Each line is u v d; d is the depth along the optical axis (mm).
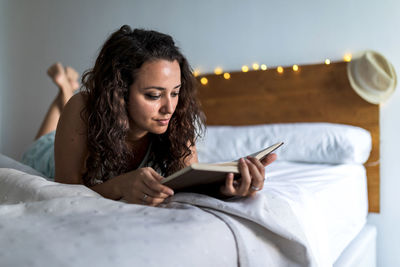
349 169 1813
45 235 589
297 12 2266
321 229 1008
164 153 1219
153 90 991
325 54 2199
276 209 872
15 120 3266
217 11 2504
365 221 1966
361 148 1848
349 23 2125
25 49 3213
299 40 2268
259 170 864
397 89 2010
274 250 824
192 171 752
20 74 3232
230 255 718
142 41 997
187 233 661
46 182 919
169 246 605
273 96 2334
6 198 898
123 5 2832
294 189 1112
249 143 2029
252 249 765
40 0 3139
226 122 2482
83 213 732
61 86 2266
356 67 2037
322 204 1258
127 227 635
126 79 1009
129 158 1188
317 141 1898
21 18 3217
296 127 2020
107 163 1071
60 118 1126
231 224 767
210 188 937
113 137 1034
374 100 2008
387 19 2031
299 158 1924
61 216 714
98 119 1037
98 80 1042
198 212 769
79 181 1104
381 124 2061
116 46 1017
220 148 2064
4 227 634
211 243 679
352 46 2125
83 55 3020
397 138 2020
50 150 1787
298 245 812
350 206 1596
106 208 758
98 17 2938
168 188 834
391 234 2033
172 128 1182
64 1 3057
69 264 504
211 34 2531
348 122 2125
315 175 1618
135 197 891
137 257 552
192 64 2598
